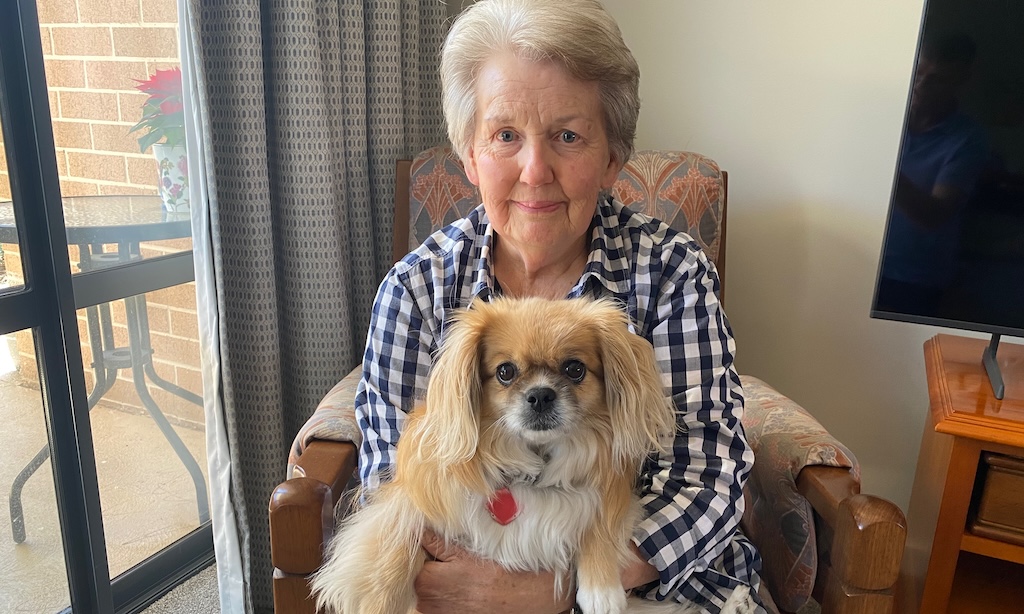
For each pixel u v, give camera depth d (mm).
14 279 1562
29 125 1506
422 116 2092
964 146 1332
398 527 1062
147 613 1905
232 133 1605
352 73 1785
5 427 1674
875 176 1824
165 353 2049
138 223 1864
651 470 1168
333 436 1287
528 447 1043
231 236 1670
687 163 1711
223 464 1692
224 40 1558
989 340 1581
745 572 1190
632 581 1087
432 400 1021
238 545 1740
